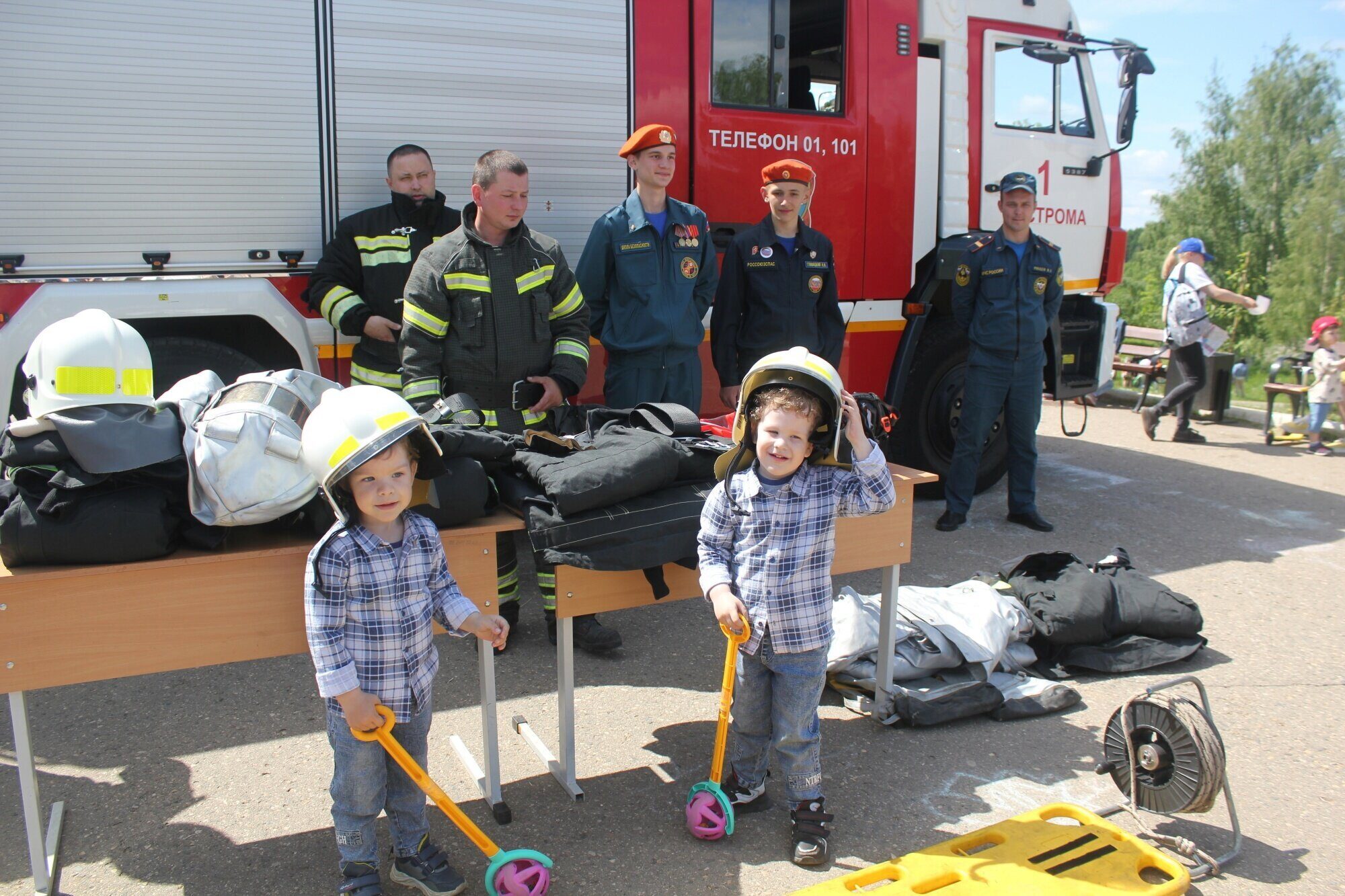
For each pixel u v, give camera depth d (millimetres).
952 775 3059
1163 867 2477
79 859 2600
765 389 2471
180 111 3773
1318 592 4727
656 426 2961
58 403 2191
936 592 3814
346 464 2059
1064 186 6359
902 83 5484
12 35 3496
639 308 4113
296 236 4027
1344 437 8258
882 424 3262
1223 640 4145
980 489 6445
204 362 4031
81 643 2260
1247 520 5926
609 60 4586
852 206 5406
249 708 3471
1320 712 3514
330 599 2139
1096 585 3885
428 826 2619
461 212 3871
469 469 2611
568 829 2738
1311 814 2887
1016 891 2350
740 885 2506
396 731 2344
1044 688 3529
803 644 2512
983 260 5371
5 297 3578
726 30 4867
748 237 4516
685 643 4070
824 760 3129
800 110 5168
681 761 3117
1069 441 8336
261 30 3869
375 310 3986
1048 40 6168
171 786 2965
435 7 4172
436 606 2322
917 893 2359
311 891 2482
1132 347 10953
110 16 3627
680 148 4805
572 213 4598
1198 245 8086
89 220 3682
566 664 2830
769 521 2500
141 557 2258
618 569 2619
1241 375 9969
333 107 4023
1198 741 2615
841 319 4691
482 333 3465
